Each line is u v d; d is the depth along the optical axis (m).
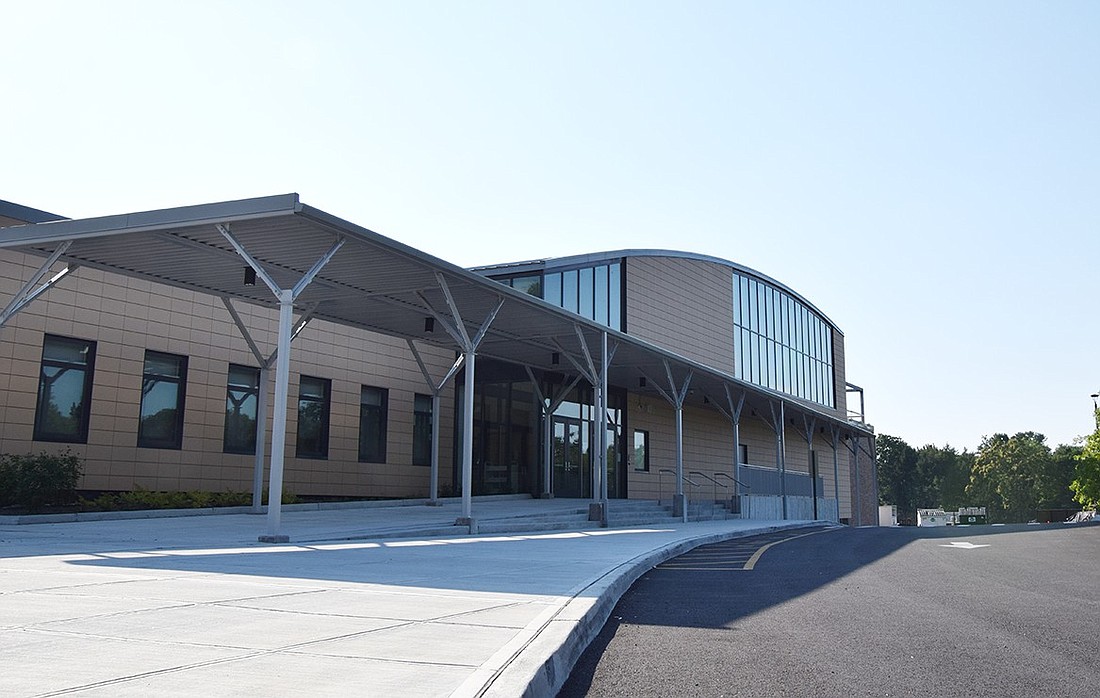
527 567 10.09
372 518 18.62
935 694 4.73
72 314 18.78
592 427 30.62
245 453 22.44
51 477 16.66
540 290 30.19
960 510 115.81
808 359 47.38
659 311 33.41
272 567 9.41
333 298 18.11
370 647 4.98
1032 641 6.39
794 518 36.00
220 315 21.98
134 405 19.86
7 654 4.63
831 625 7.10
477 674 4.28
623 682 4.96
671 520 25.75
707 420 37.06
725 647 6.06
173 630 5.43
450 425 28.50
